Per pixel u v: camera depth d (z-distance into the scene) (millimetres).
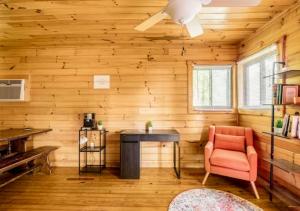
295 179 2551
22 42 4000
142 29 2502
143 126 4188
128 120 4203
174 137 3533
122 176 3537
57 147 4004
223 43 4125
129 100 4203
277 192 2658
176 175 3693
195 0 1841
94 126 4039
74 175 3691
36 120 4254
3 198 2818
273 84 2666
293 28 2594
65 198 2824
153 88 4191
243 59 3895
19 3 2529
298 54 2506
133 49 4199
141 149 4176
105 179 3512
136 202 2711
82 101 4219
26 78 4242
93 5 2586
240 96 4082
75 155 4223
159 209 2531
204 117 4172
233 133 3654
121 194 2943
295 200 2344
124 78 4203
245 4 1973
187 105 4176
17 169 3580
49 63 4238
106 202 2713
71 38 3814
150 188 3143
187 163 4160
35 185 3254
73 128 4223
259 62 3617
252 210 2496
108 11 2750
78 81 4219
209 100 4281
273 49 3111
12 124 4273
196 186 3209
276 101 2580
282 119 2773
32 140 4246
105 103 4211
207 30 3457
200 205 2609
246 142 3480
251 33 3596
